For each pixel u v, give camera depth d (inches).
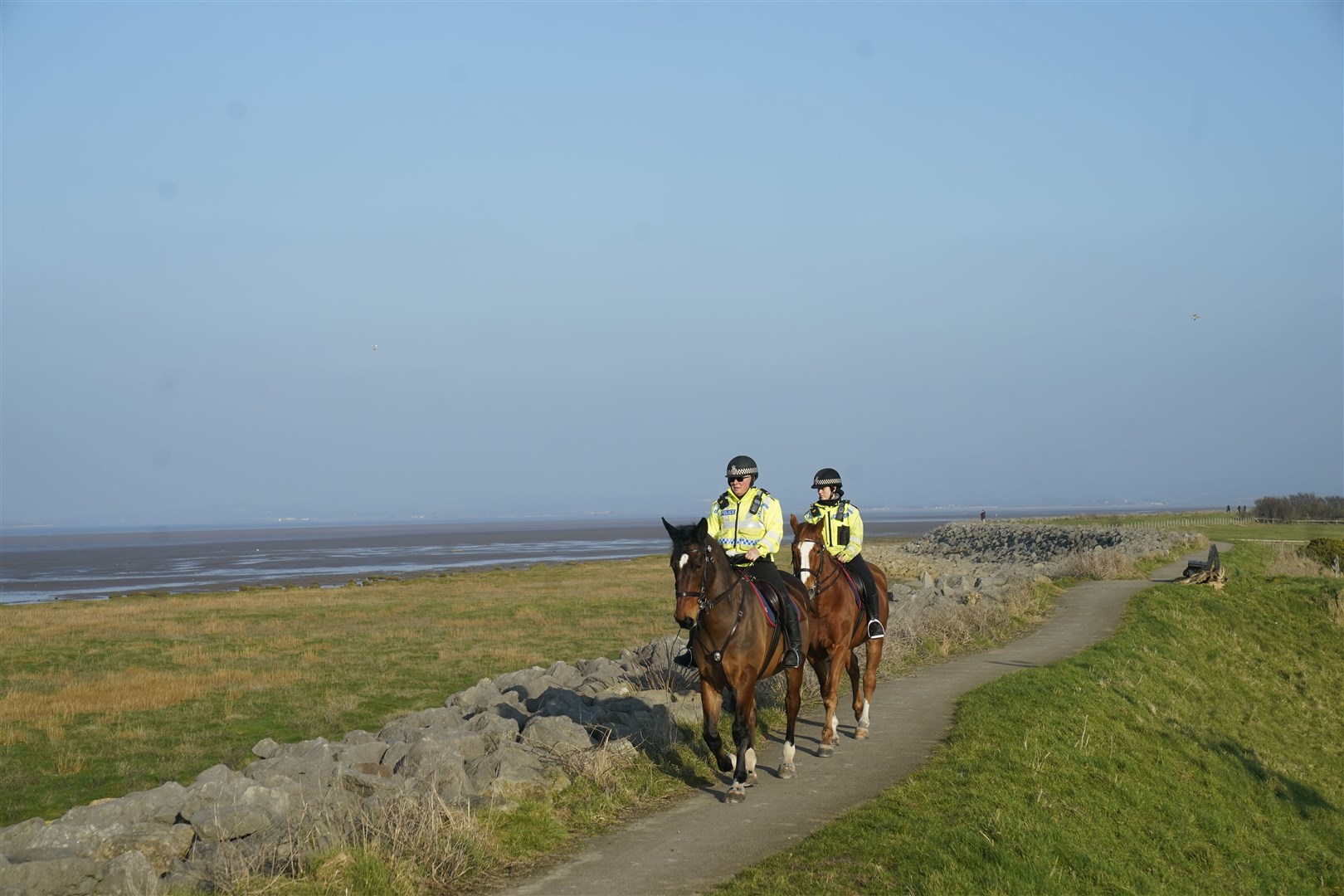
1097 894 331.3
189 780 548.4
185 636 1201.4
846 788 400.2
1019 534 2603.3
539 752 418.0
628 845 342.3
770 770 431.5
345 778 363.6
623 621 1295.5
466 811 335.6
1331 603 1039.6
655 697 508.7
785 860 320.2
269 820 322.3
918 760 441.1
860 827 347.3
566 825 360.5
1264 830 522.3
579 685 590.6
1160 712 638.5
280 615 1453.0
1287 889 446.9
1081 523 3469.5
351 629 1251.2
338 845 307.3
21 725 692.1
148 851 305.0
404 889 295.7
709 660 382.3
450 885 307.9
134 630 1279.5
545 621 1306.6
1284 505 3513.8
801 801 386.3
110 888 276.1
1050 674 640.4
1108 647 775.7
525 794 378.9
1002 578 1176.8
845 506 488.1
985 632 852.0
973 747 452.8
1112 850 382.0
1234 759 608.7
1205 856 434.6
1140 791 468.8
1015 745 463.8
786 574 442.0
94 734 661.9
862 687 498.9
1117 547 1856.5
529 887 307.0
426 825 322.0
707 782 413.7
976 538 2785.4
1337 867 504.1
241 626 1306.6
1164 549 1796.3
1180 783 521.3
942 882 302.2
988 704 541.0
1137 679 698.2
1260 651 934.4
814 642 453.7
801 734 496.7
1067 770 452.1
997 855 329.7
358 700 776.3
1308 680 876.6
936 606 887.7
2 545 7490.2
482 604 1573.6
